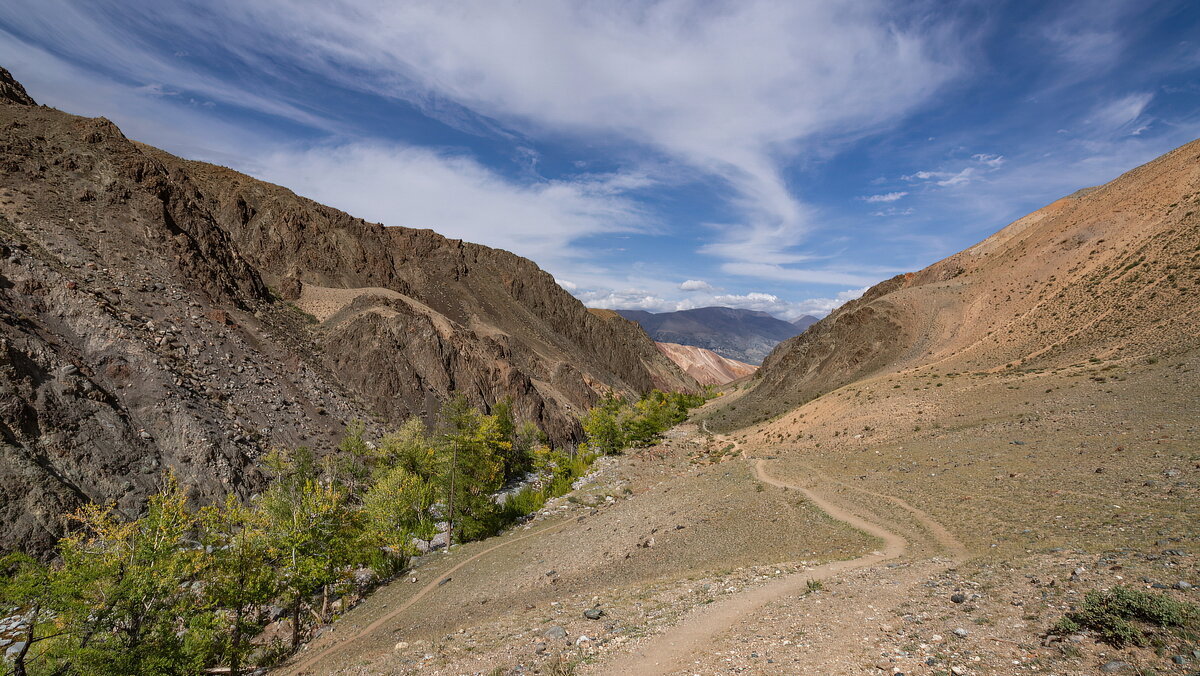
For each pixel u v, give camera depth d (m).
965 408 50.47
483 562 39.34
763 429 83.19
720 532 32.56
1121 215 88.00
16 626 31.50
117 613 24.59
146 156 97.69
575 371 160.75
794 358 156.62
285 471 55.72
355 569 44.75
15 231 66.19
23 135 83.62
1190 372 37.41
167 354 65.81
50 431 47.78
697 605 19.11
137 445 52.97
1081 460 28.56
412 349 107.06
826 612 15.03
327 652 26.80
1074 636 9.75
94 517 30.42
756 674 11.34
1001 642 10.42
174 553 29.14
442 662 18.20
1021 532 20.23
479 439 52.19
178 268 83.06
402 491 54.22
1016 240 123.38
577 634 18.17
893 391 65.69
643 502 46.06
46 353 53.03
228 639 29.44
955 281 120.62
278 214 143.25
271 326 91.25
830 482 38.75
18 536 39.94
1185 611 9.20
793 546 26.94
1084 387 43.84
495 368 120.12
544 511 56.03
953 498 28.20
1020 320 79.56
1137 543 15.48
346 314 110.06
